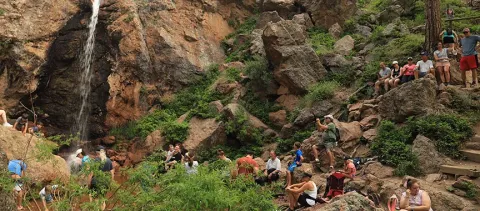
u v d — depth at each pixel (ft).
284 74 57.16
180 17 71.46
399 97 42.52
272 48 58.13
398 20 63.72
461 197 32.17
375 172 37.37
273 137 54.39
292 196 32.37
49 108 63.82
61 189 22.75
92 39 66.69
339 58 58.65
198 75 67.92
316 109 52.37
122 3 67.77
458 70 47.85
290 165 41.01
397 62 49.90
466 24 57.31
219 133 55.01
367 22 69.67
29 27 62.49
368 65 55.72
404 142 39.65
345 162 36.96
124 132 62.49
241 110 56.29
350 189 34.73
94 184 22.71
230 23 77.00
